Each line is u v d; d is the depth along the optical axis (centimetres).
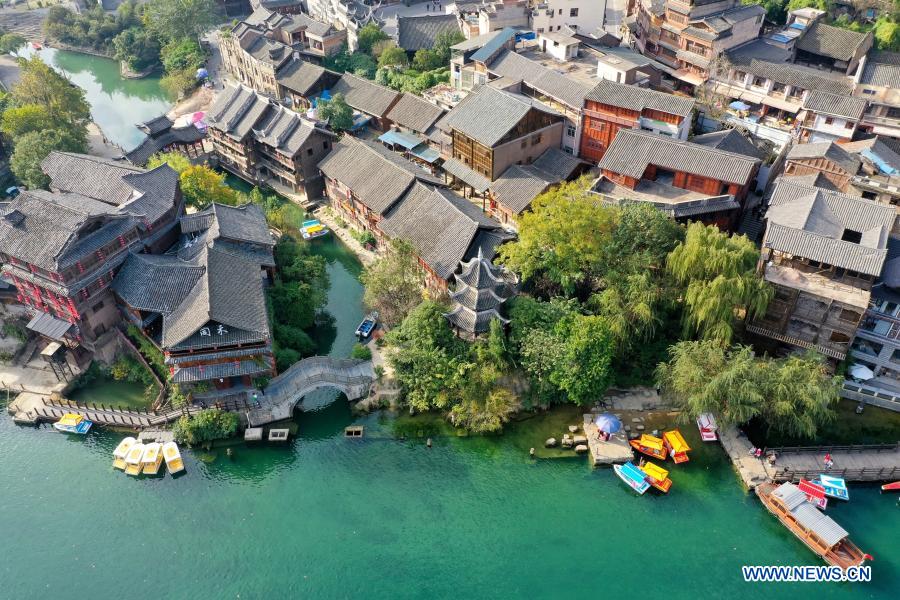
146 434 6762
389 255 7981
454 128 9319
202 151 11906
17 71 15638
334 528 6025
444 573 5653
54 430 6994
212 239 7669
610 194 8131
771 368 6272
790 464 6259
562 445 6638
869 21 11181
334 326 8256
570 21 12156
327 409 7144
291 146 10338
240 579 5656
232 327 6594
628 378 7144
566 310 6856
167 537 5978
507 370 6894
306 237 9838
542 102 10006
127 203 7731
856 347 6900
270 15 15000
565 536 5903
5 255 7219
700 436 6656
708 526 5944
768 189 8562
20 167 10000
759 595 5419
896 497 6078
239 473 6525
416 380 6881
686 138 8931
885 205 6806
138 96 15112
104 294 7294
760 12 10975
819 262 6519
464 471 6481
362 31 13612
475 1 14175
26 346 7881
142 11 17475
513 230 8869
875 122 9038
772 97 9981
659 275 7106
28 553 5856
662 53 11525
